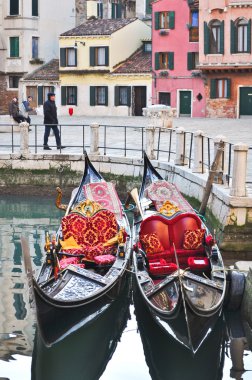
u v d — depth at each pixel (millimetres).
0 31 54719
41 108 51188
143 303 13125
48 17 55938
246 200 15914
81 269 13117
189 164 20719
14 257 17312
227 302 13555
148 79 50969
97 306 12719
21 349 12273
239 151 15961
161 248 14000
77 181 24516
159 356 12242
